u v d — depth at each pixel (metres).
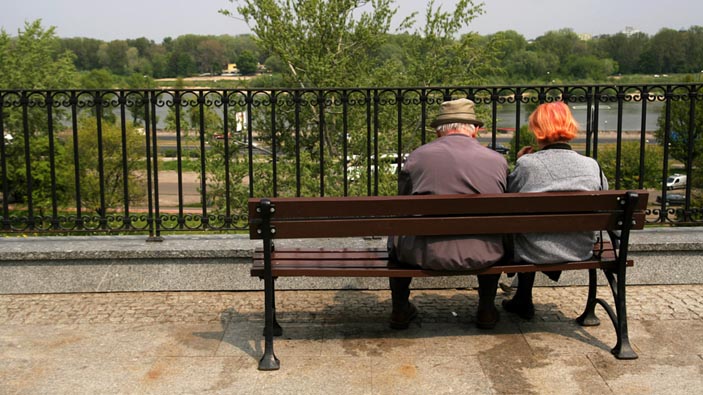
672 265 4.94
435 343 3.92
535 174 3.77
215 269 4.91
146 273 4.91
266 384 3.43
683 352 3.75
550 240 3.68
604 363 3.62
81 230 5.10
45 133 31.44
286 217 3.48
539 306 4.56
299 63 20.41
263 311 4.52
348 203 3.46
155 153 5.00
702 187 27.27
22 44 35.00
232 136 13.12
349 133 13.23
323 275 3.63
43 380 3.51
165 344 3.96
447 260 3.59
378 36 20.70
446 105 3.94
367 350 3.83
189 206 44.56
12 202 33.91
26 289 4.90
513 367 3.59
